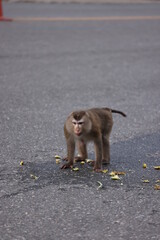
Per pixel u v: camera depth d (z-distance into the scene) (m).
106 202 5.73
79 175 6.61
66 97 10.81
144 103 10.43
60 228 5.12
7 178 6.46
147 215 5.41
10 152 7.48
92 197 5.86
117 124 8.95
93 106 10.14
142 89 11.62
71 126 6.73
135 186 6.21
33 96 10.87
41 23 21.42
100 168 6.81
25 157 7.28
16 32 19.05
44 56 15.11
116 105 10.25
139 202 5.73
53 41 17.52
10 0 29.84
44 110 9.80
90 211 5.50
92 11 26.44
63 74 13.02
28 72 13.15
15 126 8.77
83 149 7.18
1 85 11.82
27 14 24.27
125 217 5.36
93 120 6.82
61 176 6.56
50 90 11.40
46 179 6.44
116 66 14.06
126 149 7.70
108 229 5.10
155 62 14.67
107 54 15.66
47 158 7.25
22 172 6.69
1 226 5.15
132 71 13.49
